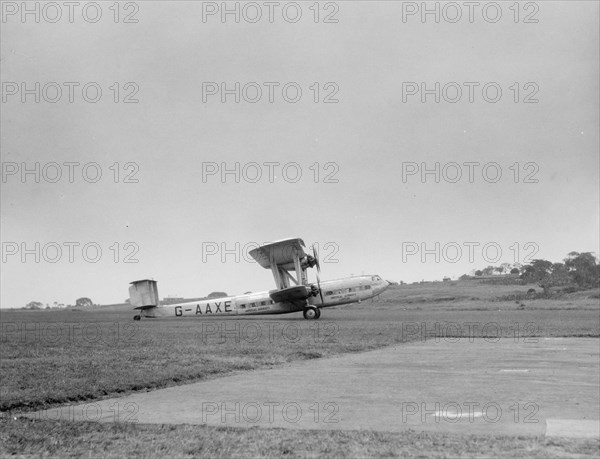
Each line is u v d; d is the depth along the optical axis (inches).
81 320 2372.0
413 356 767.7
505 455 277.4
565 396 447.5
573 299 3499.0
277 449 293.0
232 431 333.4
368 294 1809.8
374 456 278.5
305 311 1829.5
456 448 291.3
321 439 312.7
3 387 488.7
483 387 495.8
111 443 308.7
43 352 831.1
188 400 438.6
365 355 784.3
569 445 296.2
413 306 3548.2
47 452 292.8
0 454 290.4
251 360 706.2
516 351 842.8
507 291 4256.9
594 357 749.9
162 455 285.9
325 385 510.0
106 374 574.2
